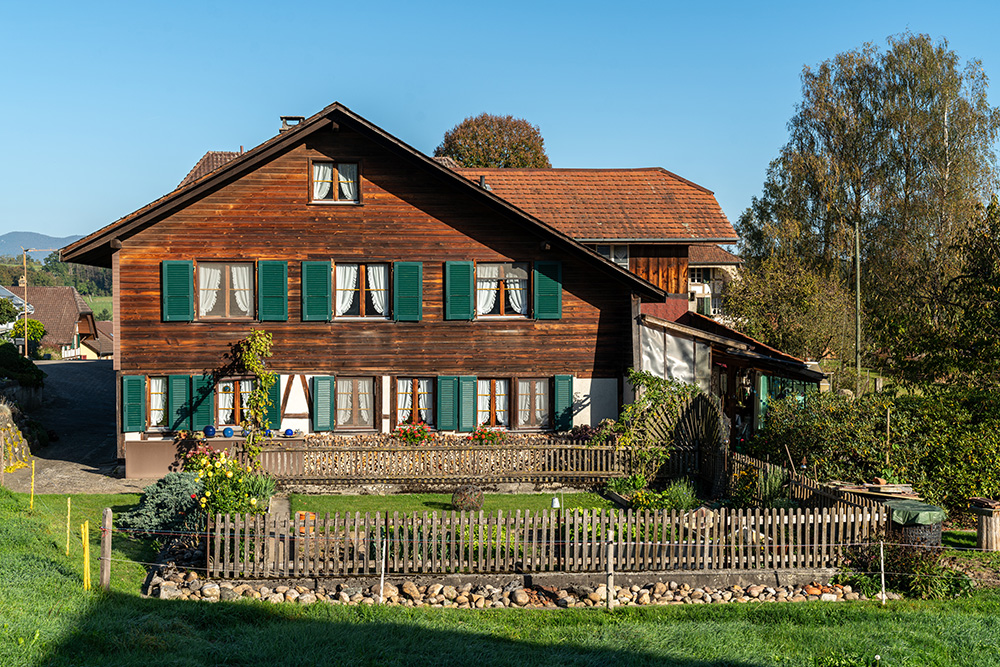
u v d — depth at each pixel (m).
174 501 15.33
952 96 43.22
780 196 47.31
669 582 13.20
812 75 47.34
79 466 22.86
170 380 21.72
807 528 13.63
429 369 22.81
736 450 21.73
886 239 43.16
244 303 22.20
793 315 33.69
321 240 22.34
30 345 62.84
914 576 13.16
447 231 22.77
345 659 9.55
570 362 23.31
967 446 17.52
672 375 23.12
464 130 64.31
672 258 28.02
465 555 13.41
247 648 9.84
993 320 20.34
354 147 22.41
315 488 20.31
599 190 28.94
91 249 21.25
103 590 11.61
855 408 18.42
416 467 20.58
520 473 20.64
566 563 13.27
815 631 11.23
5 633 9.23
